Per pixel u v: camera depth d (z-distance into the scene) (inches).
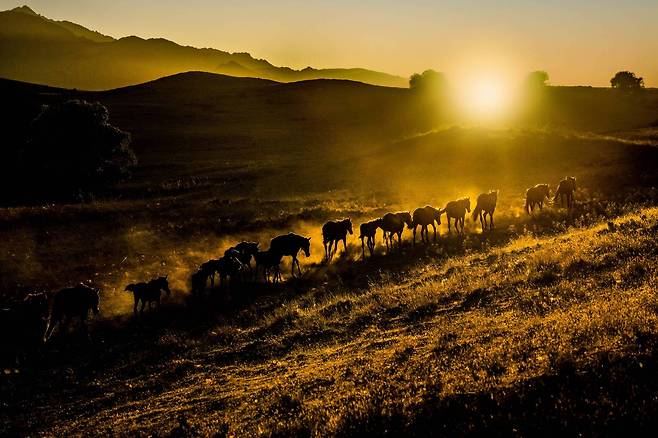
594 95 5989.2
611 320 413.4
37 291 1198.9
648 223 828.6
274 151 3875.5
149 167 3408.0
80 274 1302.9
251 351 717.3
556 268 723.4
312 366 582.9
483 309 633.0
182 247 1488.7
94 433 508.7
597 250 742.5
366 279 1063.0
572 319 457.4
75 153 2645.2
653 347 346.6
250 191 2508.6
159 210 1948.8
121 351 834.2
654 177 1707.7
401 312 729.6
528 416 307.7
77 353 856.9
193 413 506.9
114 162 2807.6
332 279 1108.5
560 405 309.7
